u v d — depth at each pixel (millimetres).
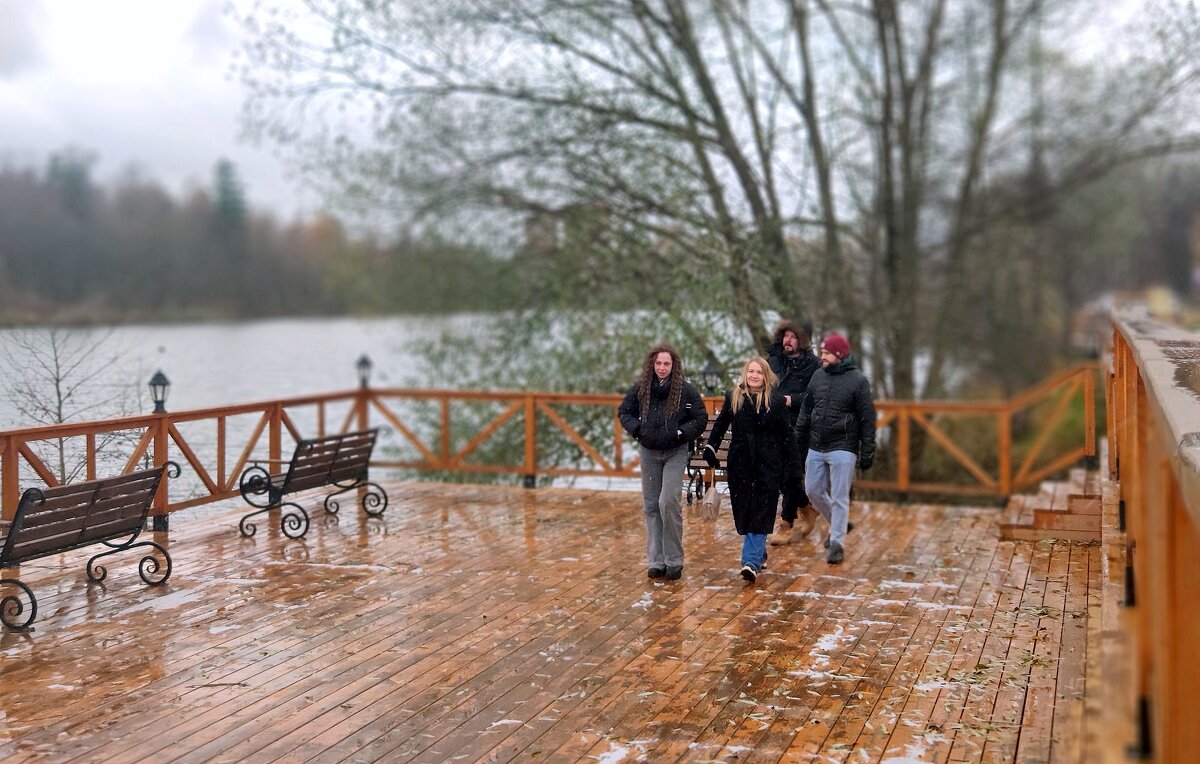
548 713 4441
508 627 5734
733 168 13133
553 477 12164
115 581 6777
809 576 6906
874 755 3967
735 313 11469
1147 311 11758
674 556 6812
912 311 14734
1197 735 2111
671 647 5363
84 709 4496
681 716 4398
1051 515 8000
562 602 6258
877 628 5680
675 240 12359
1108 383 7910
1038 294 19328
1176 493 1978
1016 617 5875
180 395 12211
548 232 13047
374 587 6625
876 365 14047
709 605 6184
